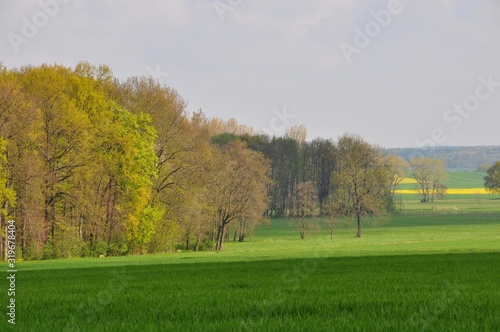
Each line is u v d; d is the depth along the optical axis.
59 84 74.38
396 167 157.50
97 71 85.69
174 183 89.12
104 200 82.69
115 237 82.62
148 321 16.62
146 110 87.69
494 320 15.33
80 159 73.75
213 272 40.09
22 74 77.94
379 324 15.13
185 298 21.97
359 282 28.75
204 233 97.12
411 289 24.47
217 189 95.44
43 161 72.56
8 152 67.56
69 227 74.69
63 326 16.17
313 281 29.95
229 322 15.88
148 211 82.25
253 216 101.12
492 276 31.36
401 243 102.12
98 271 43.91
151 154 82.69
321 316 17.17
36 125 68.94
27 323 16.59
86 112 77.75
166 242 87.31
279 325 15.26
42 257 71.44
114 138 77.75
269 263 50.41
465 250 74.00
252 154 108.25
